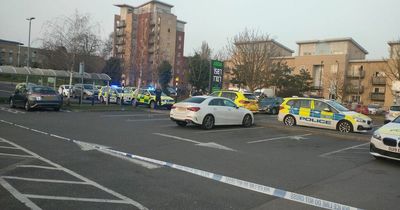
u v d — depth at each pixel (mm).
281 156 9469
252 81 45469
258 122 17391
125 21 89750
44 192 5598
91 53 28844
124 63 66000
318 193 6180
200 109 14336
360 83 59500
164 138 11688
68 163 7586
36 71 27750
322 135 14273
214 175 7035
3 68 26047
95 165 7520
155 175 6906
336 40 66312
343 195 6105
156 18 86250
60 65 30484
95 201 5293
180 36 93125
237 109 15773
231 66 61156
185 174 7055
